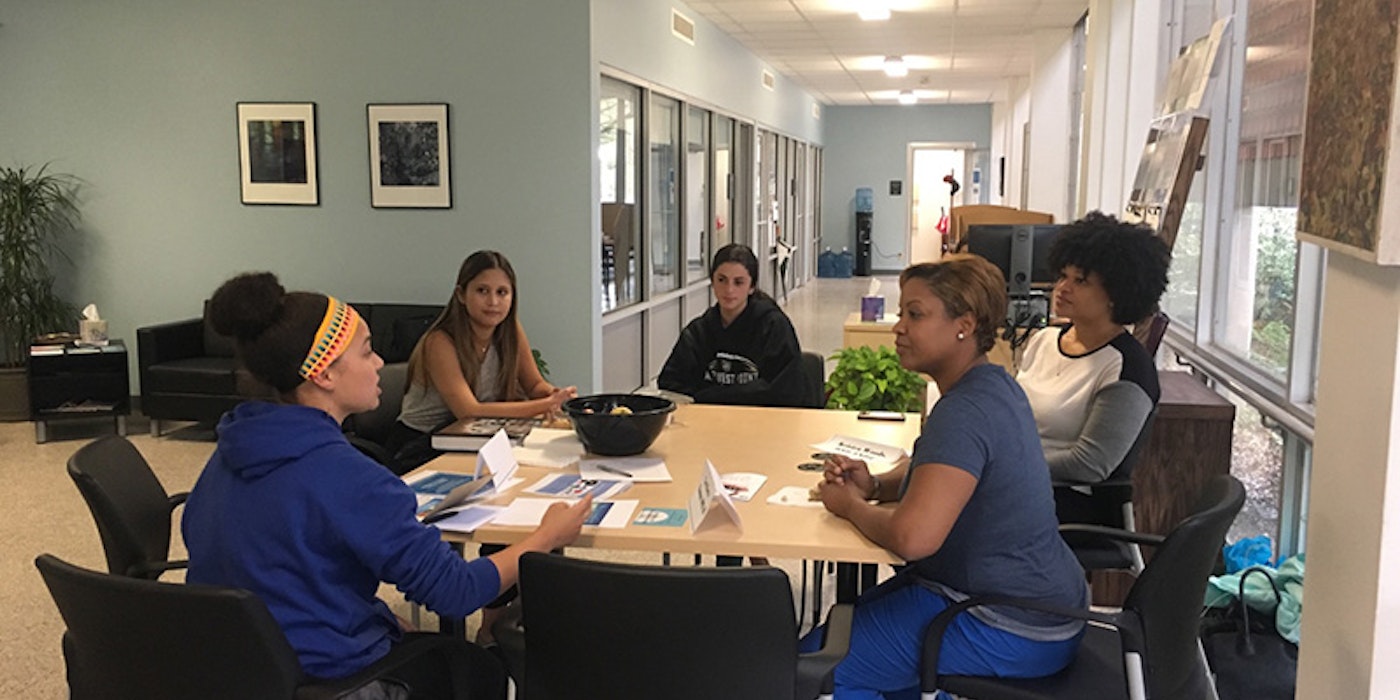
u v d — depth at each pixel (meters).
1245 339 4.13
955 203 18.11
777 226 12.80
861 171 17.52
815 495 2.20
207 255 6.39
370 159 6.14
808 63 11.42
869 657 2.05
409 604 3.58
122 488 2.24
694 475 2.36
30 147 6.43
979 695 1.96
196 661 1.59
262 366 1.69
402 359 5.75
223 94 6.22
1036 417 2.76
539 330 6.12
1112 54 6.57
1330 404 1.96
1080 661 2.07
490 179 6.05
